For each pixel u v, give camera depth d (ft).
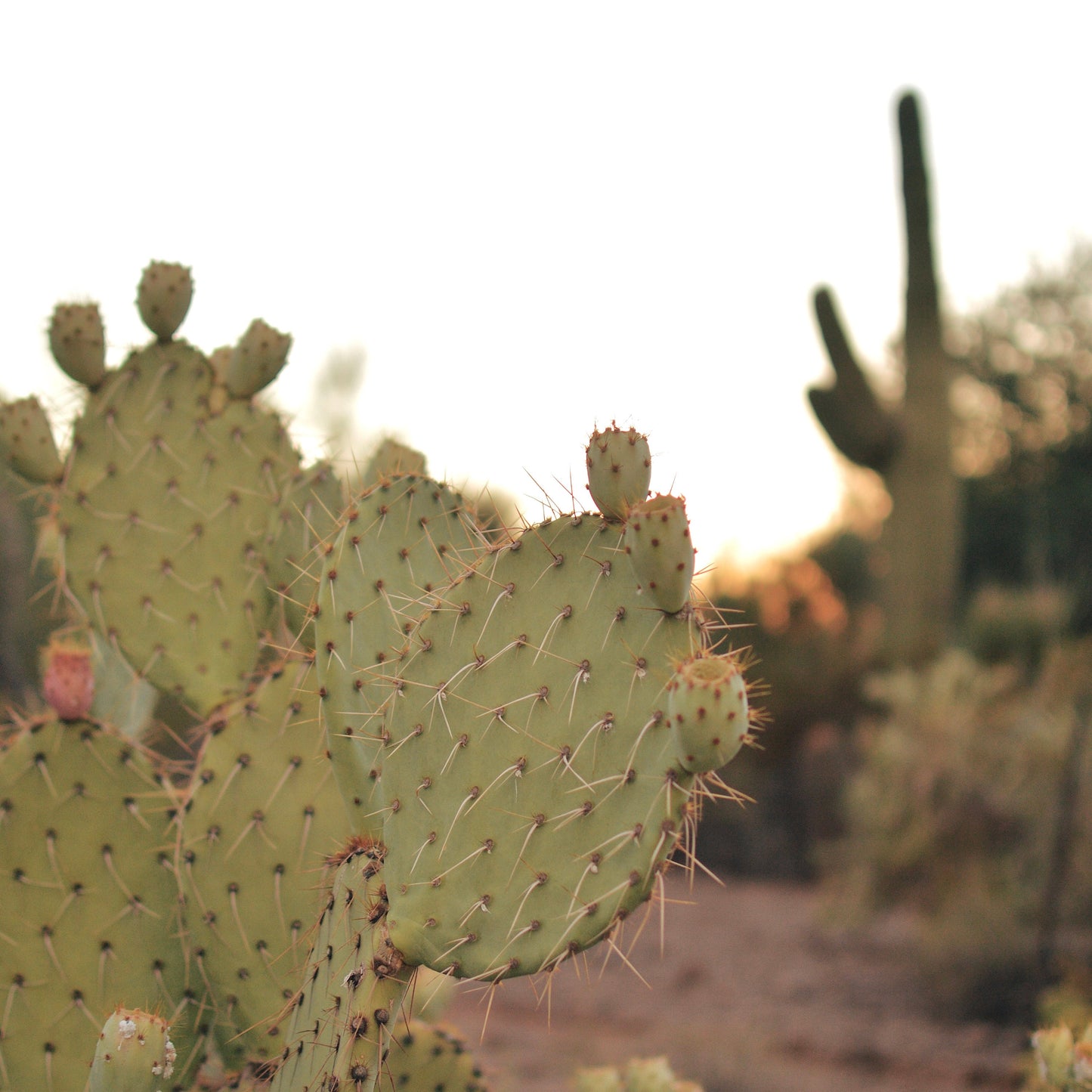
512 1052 18.20
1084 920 21.85
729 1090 16.87
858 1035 20.11
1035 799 22.71
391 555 6.03
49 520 7.87
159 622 7.63
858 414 47.75
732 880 38.34
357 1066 4.84
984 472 85.87
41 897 6.53
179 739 7.58
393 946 4.97
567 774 4.85
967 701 25.81
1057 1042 6.85
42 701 14.66
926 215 48.73
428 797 5.11
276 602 7.77
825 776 38.40
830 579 85.81
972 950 21.57
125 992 6.52
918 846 24.06
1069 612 39.17
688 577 4.71
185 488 7.75
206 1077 6.82
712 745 4.34
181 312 7.88
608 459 5.02
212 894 6.39
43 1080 6.40
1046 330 86.48
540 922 4.76
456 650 5.21
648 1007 21.68
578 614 5.02
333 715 5.61
